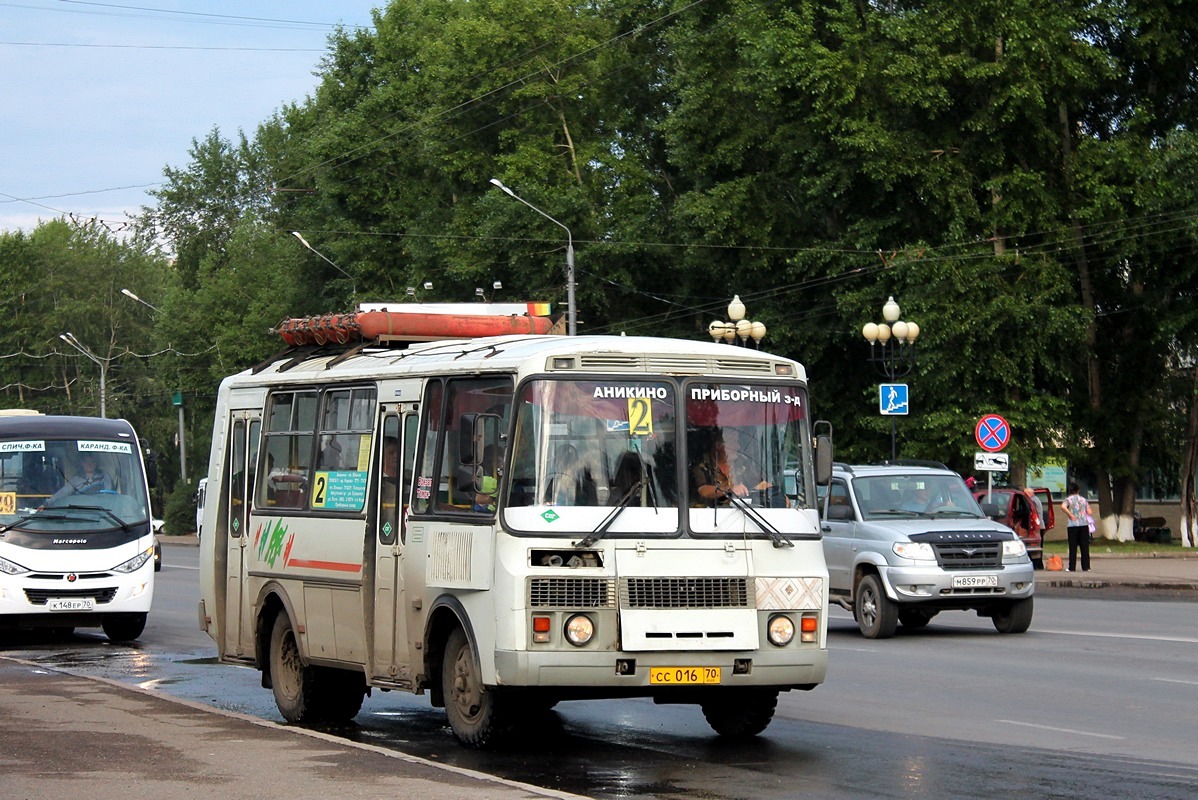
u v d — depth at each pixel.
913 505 26.92
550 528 13.08
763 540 13.61
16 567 26.72
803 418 14.25
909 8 56.78
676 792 11.90
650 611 13.10
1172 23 54.91
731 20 60.12
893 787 12.07
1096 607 31.91
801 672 13.55
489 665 13.11
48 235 127.50
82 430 28.31
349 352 17.16
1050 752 13.85
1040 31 51.97
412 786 11.01
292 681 17.00
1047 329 51.75
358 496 15.66
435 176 76.94
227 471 18.89
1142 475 61.38
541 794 10.66
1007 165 54.81
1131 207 53.41
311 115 95.00
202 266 105.62
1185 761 13.32
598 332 69.88
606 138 72.62
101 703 16.25
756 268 59.47
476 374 13.99
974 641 24.66
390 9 82.50
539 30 71.19
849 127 52.75
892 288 54.50
